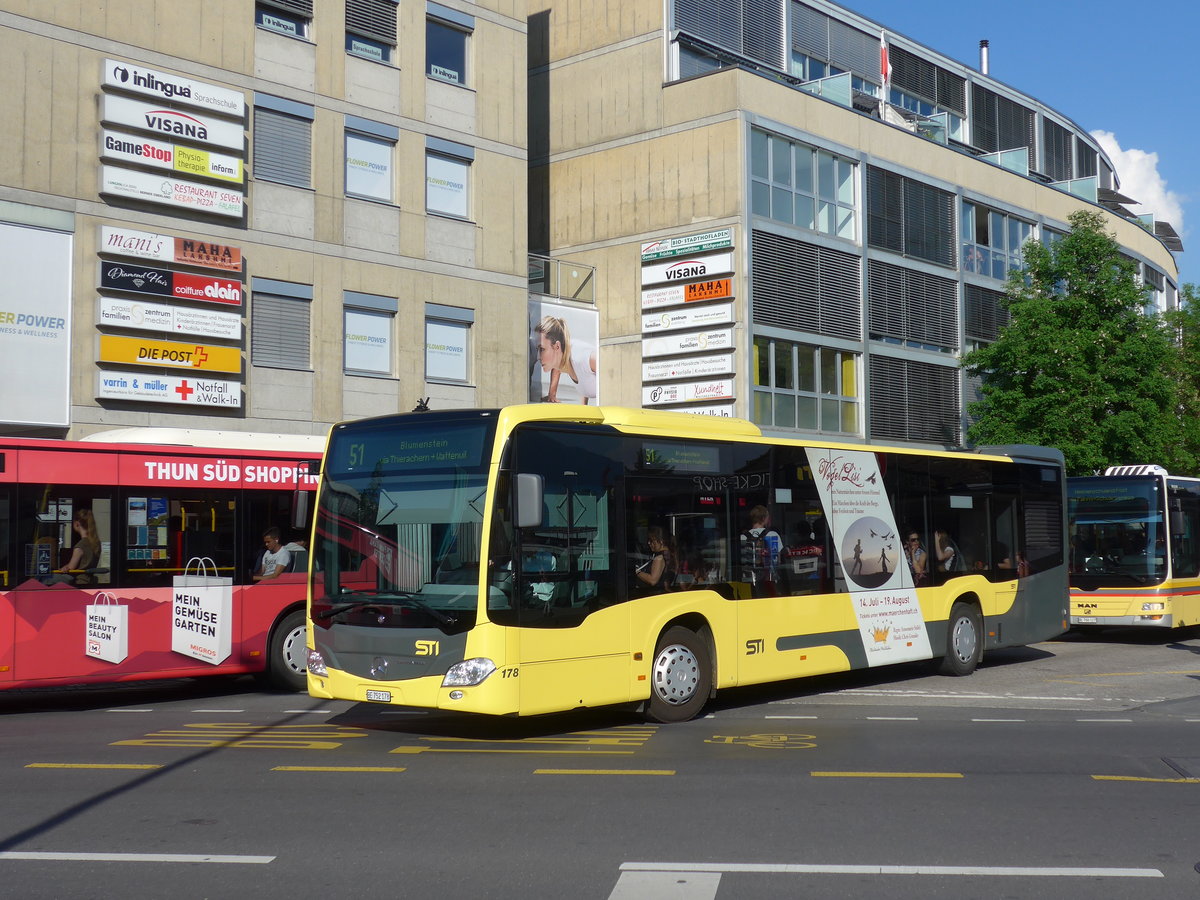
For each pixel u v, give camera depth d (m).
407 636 11.17
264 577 15.27
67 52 23.06
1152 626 22.80
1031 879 6.39
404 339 28.12
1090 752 10.45
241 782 9.21
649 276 35.16
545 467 11.51
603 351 36.00
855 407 36.94
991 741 11.11
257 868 6.67
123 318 23.41
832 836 7.36
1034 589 18.23
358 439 12.00
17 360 22.28
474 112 29.91
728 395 33.41
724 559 13.34
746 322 33.22
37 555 13.57
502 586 11.00
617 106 36.25
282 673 15.43
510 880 6.41
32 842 7.29
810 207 35.75
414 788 8.94
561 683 11.38
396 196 28.23
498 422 11.26
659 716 12.48
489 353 29.81
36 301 22.55
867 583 15.25
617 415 12.52
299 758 10.37
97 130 23.41
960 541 16.97
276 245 26.02
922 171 39.78
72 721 13.15
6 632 13.30
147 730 12.27
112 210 23.59
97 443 14.11
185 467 14.71
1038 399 30.55
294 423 26.08
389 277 27.92
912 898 6.05
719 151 34.03
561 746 11.02
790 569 14.16
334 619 11.69
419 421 11.71
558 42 37.72
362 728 12.36
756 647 13.59
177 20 24.61
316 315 26.59
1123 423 30.09
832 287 36.25
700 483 13.16
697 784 9.04
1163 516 22.92
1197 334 40.22
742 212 33.53
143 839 7.34
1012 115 49.56
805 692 15.22
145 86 23.83
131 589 14.17
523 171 30.86
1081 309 31.28
